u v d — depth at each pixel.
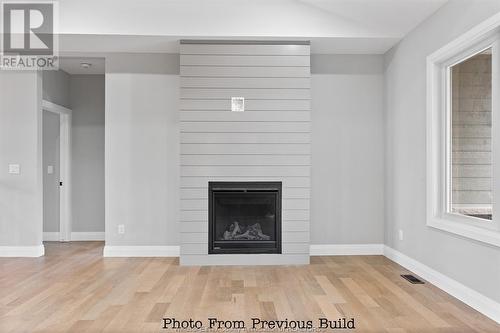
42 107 6.05
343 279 4.47
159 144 5.64
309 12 4.96
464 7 3.72
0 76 5.57
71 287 4.17
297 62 5.18
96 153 7.01
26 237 5.62
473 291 3.58
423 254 4.54
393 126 5.39
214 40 5.14
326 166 5.74
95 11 4.86
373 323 3.21
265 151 5.20
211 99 5.16
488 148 3.55
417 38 4.68
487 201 3.56
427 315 3.38
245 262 5.19
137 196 5.63
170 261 5.36
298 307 3.57
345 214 5.75
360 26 4.97
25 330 3.07
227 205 5.23
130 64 5.62
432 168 4.32
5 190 5.60
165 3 4.91
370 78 5.75
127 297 3.86
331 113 5.73
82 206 6.99
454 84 4.16
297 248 5.21
